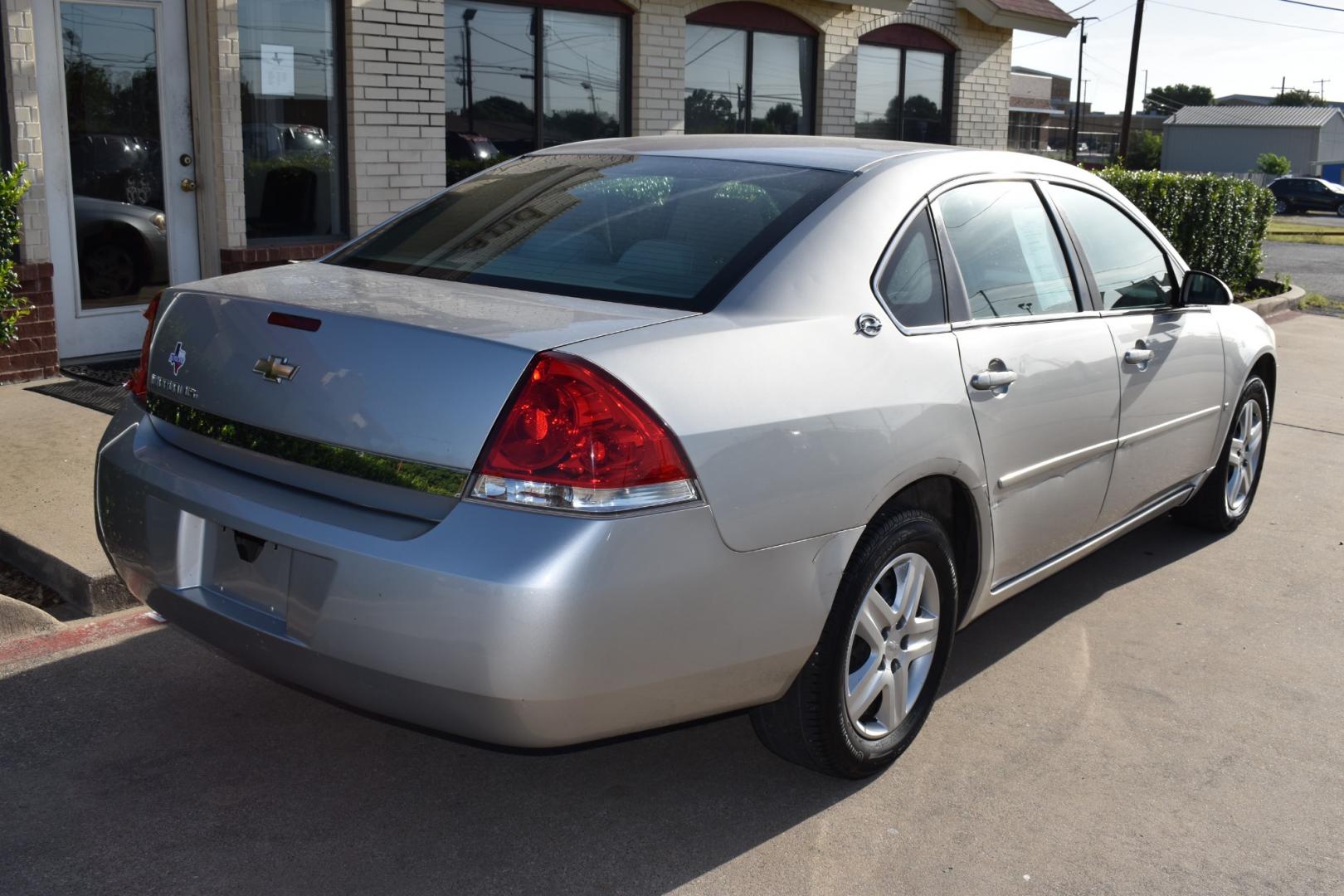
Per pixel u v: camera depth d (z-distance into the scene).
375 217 8.90
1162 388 4.48
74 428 5.96
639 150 3.87
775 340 2.89
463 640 2.45
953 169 3.69
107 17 7.42
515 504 2.48
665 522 2.56
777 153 3.66
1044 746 3.60
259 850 2.93
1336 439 7.71
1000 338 3.56
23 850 2.88
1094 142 109.50
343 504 2.67
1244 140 97.44
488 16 9.75
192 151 7.94
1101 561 5.30
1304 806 3.32
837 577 2.94
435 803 3.18
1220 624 4.61
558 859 2.95
